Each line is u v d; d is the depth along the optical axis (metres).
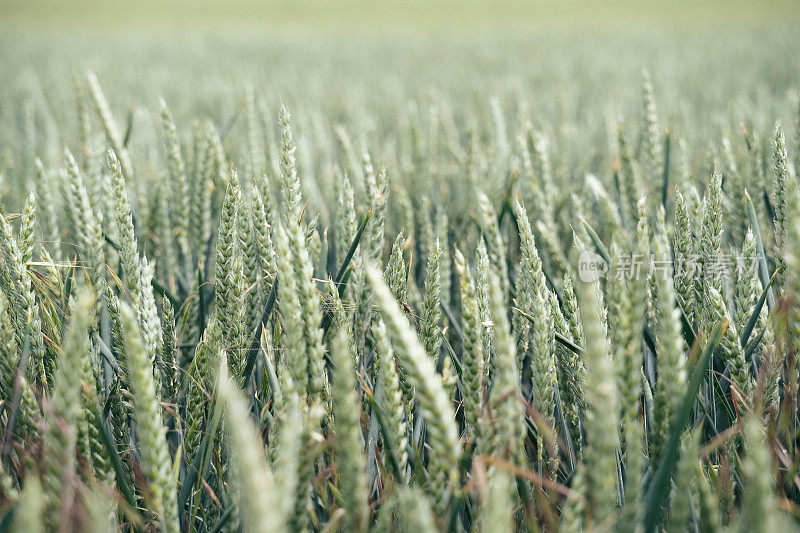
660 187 1.13
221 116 2.73
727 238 1.11
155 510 0.67
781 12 11.19
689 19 10.63
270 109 2.60
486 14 14.14
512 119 2.35
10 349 0.74
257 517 0.58
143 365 0.65
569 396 0.79
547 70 4.27
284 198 0.83
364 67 4.76
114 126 1.03
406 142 1.77
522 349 0.82
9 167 1.57
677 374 0.65
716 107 2.61
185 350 0.87
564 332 0.77
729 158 1.02
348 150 1.23
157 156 1.53
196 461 0.72
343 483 0.69
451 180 1.65
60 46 6.77
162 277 1.12
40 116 2.62
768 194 1.00
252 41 7.46
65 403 0.63
